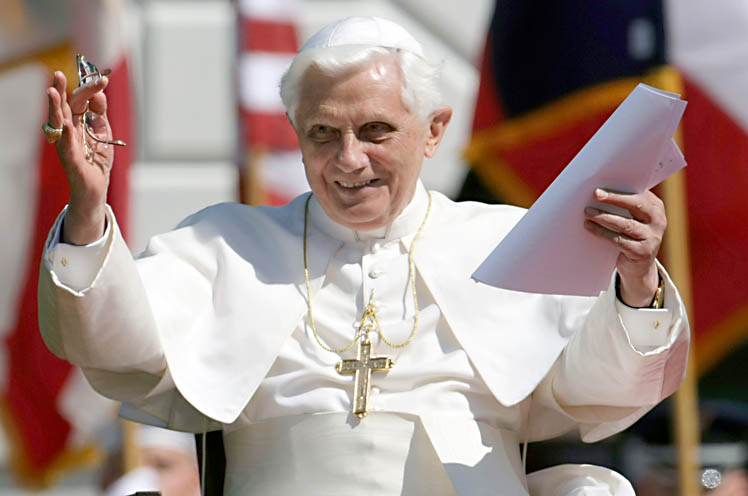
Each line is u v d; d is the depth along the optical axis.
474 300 14.38
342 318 14.29
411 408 13.73
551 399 14.39
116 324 13.12
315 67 13.66
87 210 12.68
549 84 25.45
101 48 26.73
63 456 27.33
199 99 33.62
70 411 27.25
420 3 33.59
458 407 13.86
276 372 14.09
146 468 23.95
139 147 33.41
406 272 14.52
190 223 15.03
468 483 13.42
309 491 13.59
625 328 13.10
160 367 13.85
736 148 25.66
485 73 25.89
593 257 12.80
